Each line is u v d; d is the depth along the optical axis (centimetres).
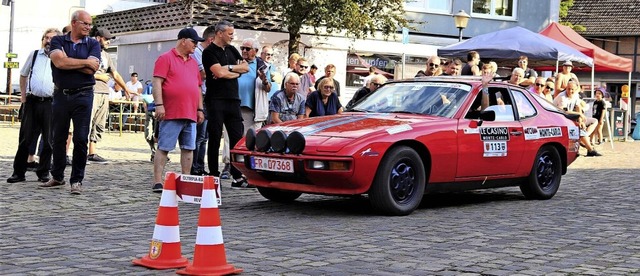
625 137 3103
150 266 614
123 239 741
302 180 902
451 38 3102
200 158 1246
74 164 1035
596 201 1093
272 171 916
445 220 892
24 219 846
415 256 683
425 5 3058
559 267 650
